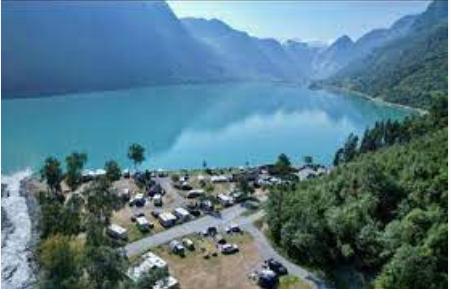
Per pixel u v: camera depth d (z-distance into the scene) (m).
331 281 84.25
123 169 179.50
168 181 148.38
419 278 70.81
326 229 91.69
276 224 101.31
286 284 83.75
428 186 89.31
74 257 78.56
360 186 99.81
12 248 108.50
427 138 117.69
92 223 99.31
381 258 83.88
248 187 132.12
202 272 89.25
